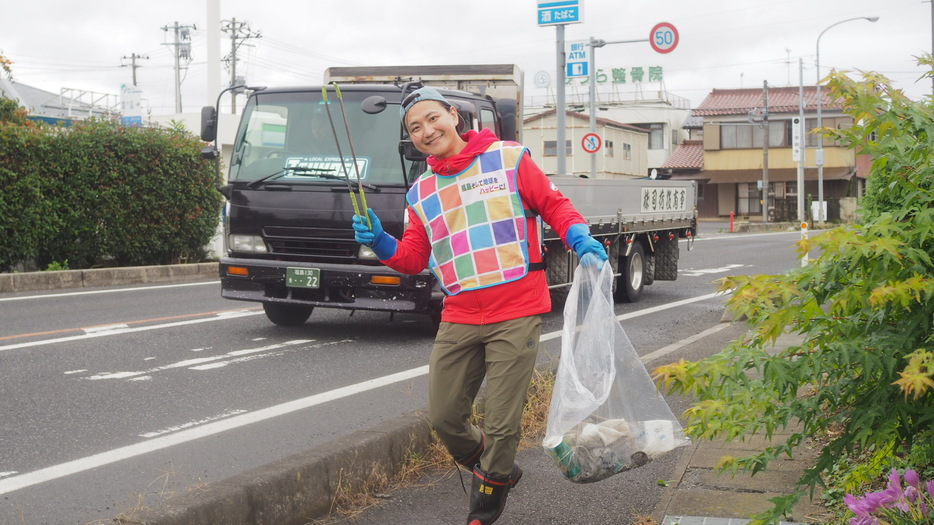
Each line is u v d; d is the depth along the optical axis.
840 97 3.05
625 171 56.06
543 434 5.35
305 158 9.11
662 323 10.77
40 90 45.25
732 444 4.89
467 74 11.69
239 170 9.37
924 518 2.75
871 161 3.20
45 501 4.30
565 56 21.12
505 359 3.61
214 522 3.62
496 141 3.68
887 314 2.89
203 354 8.23
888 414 2.85
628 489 4.44
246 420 5.89
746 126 51.78
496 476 3.69
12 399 6.42
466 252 3.62
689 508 3.99
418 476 4.71
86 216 15.23
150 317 10.57
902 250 2.78
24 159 14.30
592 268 3.57
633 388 3.63
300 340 9.05
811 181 50.97
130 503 4.27
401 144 8.45
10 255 14.42
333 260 8.98
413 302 8.77
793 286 2.90
